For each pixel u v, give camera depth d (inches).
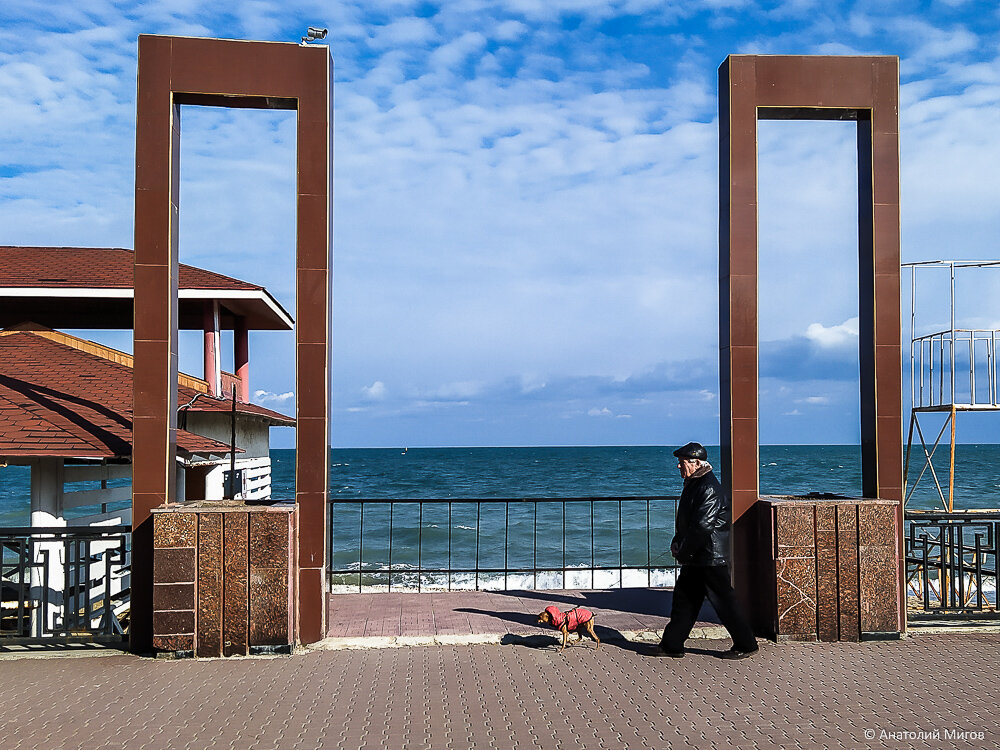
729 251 280.5
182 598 250.7
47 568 288.2
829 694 212.7
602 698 210.7
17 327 457.7
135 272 263.4
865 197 288.8
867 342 287.4
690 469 255.4
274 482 2119.8
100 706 206.2
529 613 305.6
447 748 177.0
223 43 268.4
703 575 250.1
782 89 281.6
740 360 279.1
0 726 192.1
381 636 269.7
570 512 1269.7
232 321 581.6
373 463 2918.3
